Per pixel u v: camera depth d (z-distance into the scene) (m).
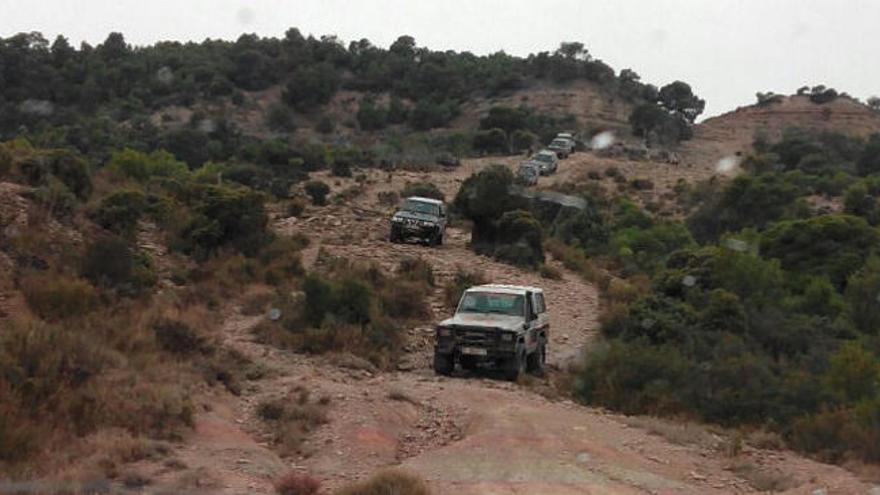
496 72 120.75
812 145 83.75
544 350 20.52
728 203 49.34
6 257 19.44
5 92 78.06
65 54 89.50
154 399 12.85
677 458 13.41
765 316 22.94
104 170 34.09
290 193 43.94
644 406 16.86
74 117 75.25
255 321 20.92
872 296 27.34
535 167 58.31
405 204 35.97
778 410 16.20
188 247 26.56
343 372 17.31
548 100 111.88
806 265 32.47
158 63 100.38
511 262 33.00
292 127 94.81
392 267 28.84
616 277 35.62
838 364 17.38
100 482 10.19
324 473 11.63
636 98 120.94
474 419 14.23
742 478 12.78
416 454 12.86
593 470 12.10
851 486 12.19
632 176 68.38
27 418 11.42
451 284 27.09
